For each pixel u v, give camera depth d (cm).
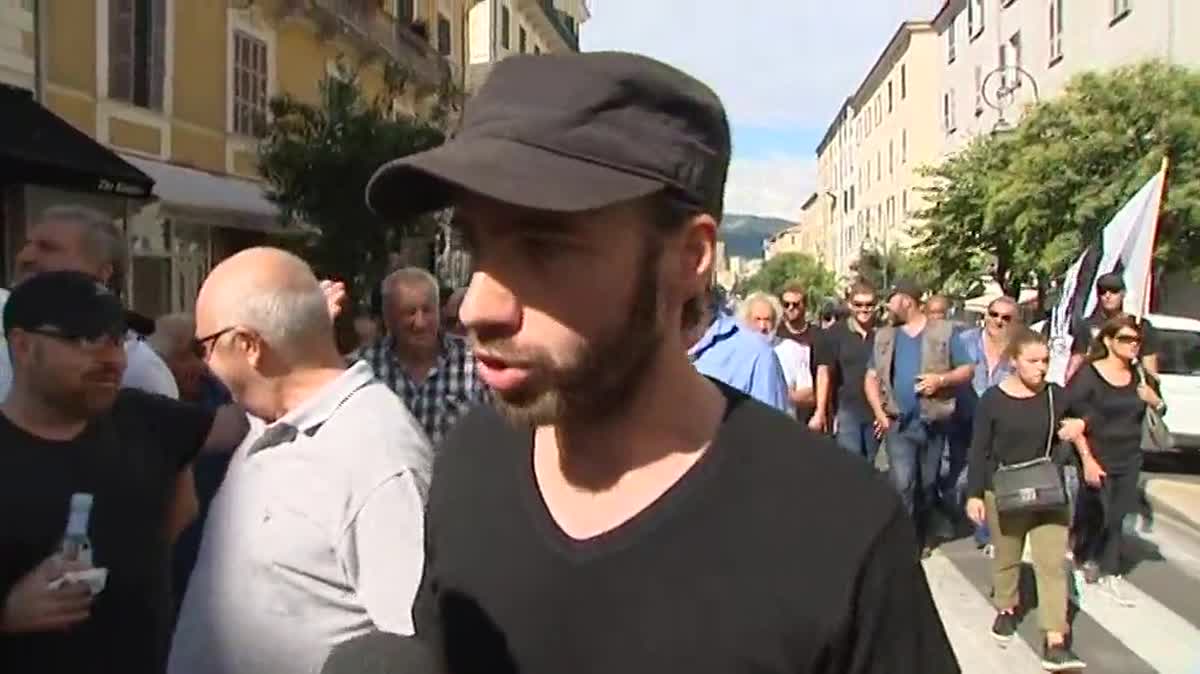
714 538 149
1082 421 790
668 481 155
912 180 4972
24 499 286
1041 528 651
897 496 155
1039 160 1930
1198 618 744
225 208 1778
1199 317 1905
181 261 1772
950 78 4122
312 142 1572
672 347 157
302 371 295
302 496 279
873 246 5119
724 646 145
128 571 297
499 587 159
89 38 1498
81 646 286
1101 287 978
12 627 278
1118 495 817
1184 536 1002
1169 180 1798
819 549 146
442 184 150
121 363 300
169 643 313
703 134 151
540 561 157
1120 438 810
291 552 276
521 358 149
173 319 542
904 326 930
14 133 1173
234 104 1900
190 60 1762
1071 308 1163
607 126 146
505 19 4012
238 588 280
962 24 3919
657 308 151
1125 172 1834
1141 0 2366
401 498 280
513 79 151
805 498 150
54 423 297
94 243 413
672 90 148
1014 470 651
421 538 278
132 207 1377
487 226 149
